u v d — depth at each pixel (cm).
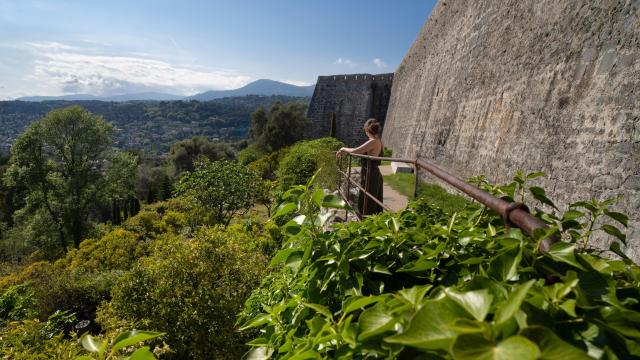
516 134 895
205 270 741
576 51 693
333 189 923
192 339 718
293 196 197
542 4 862
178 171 6303
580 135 641
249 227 1162
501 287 93
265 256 852
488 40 1204
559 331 84
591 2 673
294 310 171
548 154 734
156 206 2519
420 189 1328
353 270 162
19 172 3212
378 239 170
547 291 92
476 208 211
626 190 515
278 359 152
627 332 83
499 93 1044
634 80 535
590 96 630
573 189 634
